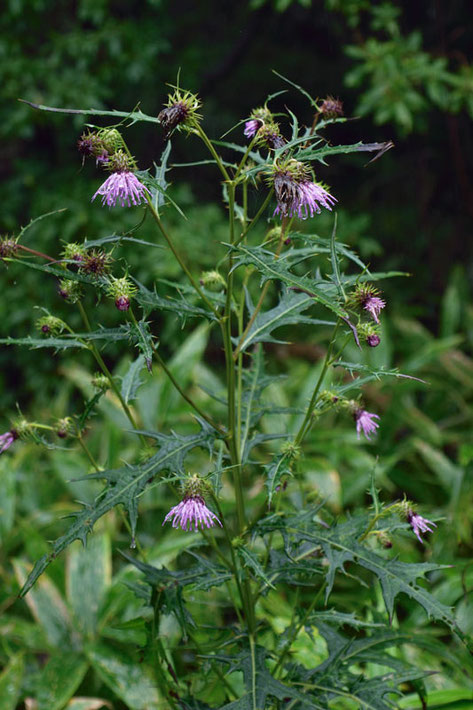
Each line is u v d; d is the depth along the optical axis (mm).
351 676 2135
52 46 6559
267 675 1934
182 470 1818
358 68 5340
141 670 2930
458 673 3078
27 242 6359
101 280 1736
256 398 2186
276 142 1774
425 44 7008
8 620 3381
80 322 6324
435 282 7742
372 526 1938
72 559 3391
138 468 1809
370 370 1784
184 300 1846
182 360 4492
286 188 1614
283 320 1962
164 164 1793
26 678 3137
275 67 8695
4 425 6180
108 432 4270
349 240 6016
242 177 1715
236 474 2033
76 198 6223
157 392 4383
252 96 8789
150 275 5766
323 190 1653
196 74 7660
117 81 6801
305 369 5320
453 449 5137
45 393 6410
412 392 5387
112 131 1672
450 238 7719
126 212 6047
